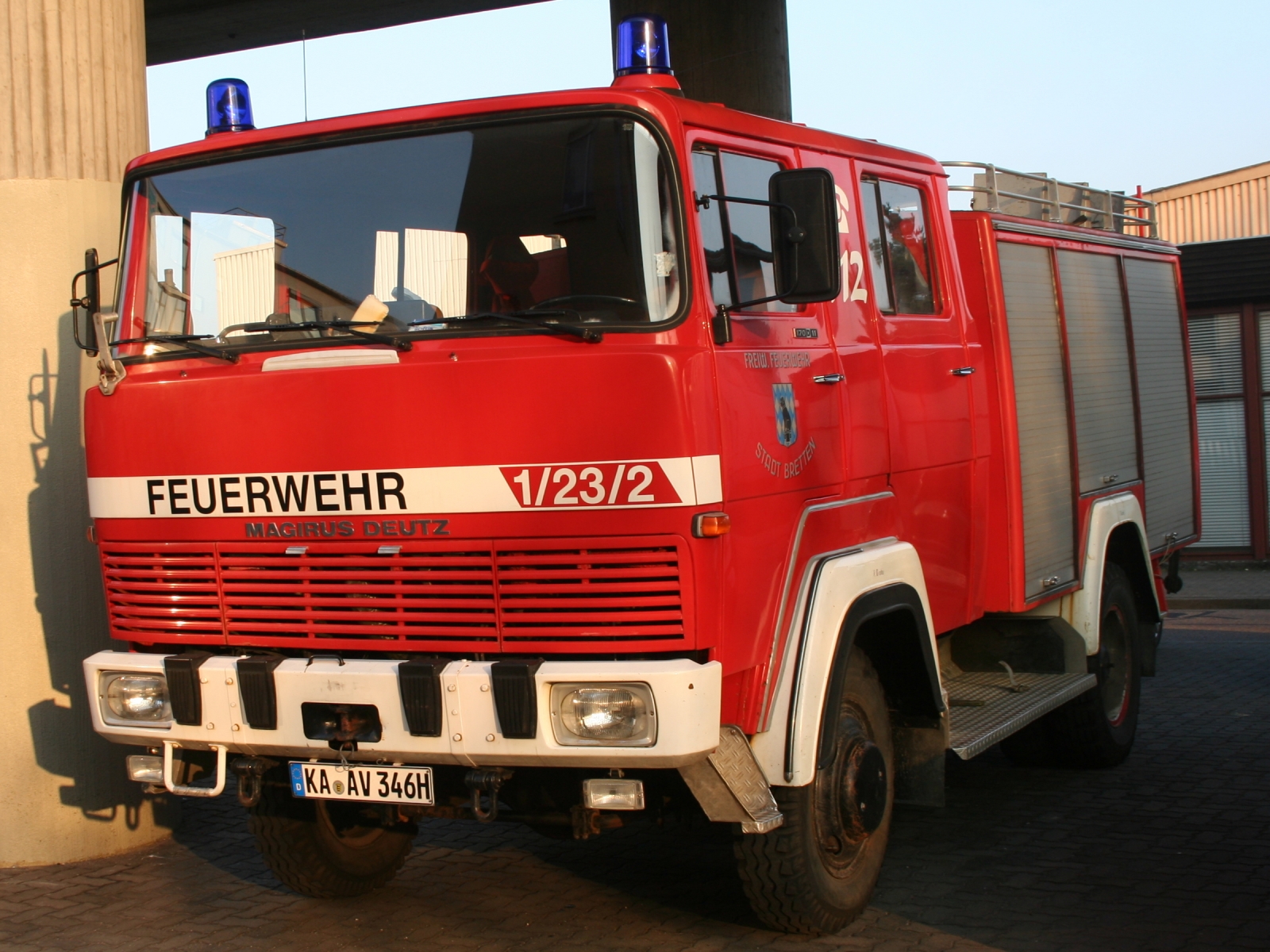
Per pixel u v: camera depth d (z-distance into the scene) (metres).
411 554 4.25
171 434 4.61
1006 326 6.34
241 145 4.79
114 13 6.44
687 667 3.93
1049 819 6.35
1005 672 7.00
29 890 5.73
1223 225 19.69
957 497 5.89
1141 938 4.72
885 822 5.09
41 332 6.14
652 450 3.96
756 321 4.49
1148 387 8.39
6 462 6.09
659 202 4.16
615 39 4.59
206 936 5.09
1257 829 6.07
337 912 5.35
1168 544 8.62
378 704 4.23
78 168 6.25
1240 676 10.22
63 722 6.14
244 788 4.76
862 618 4.70
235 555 4.56
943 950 4.66
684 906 5.25
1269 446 18.00
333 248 4.55
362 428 4.27
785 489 4.48
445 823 6.66
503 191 4.33
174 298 4.84
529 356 4.08
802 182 4.15
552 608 4.09
